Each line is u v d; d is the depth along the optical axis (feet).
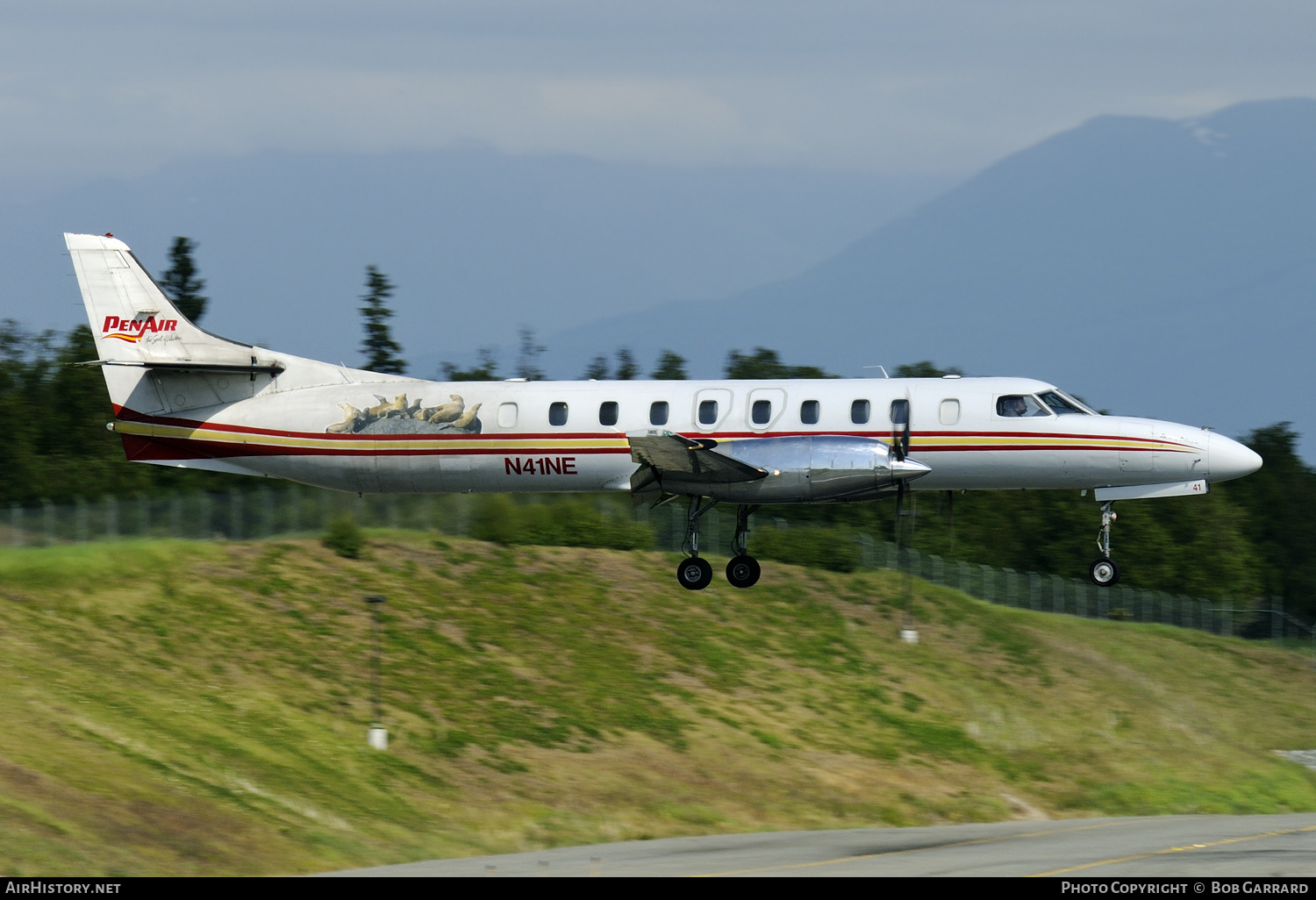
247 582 471.21
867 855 264.93
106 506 513.86
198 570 469.98
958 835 312.91
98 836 249.55
